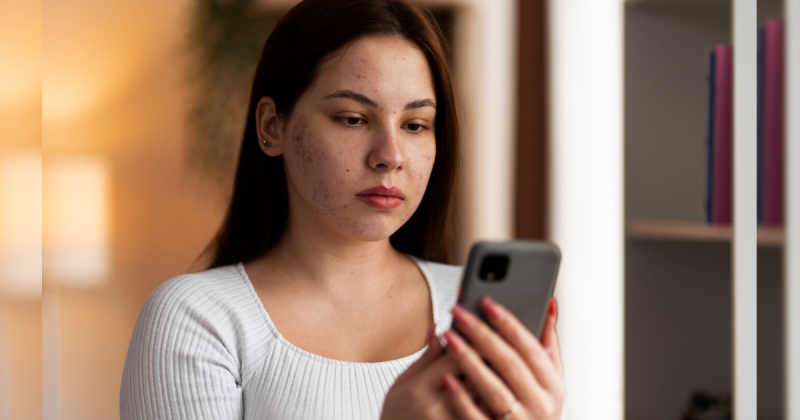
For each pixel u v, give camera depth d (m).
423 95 0.83
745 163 0.85
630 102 1.39
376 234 0.82
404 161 0.82
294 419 0.80
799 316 0.77
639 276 1.39
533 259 0.62
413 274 0.96
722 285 1.36
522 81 2.31
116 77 2.24
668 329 1.38
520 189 2.31
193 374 0.80
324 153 0.81
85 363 2.09
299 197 0.87
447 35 2.17
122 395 0.83
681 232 1.24
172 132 2.29
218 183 2.30
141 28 2.26
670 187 1.40
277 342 0.83
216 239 0.99
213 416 0.79
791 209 0.78
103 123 2.22
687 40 1.39
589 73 1.96
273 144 0.89
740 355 0.85
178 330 0.81
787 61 0.78
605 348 1.87
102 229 2.22
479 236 2.32
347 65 0.81
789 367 0.79
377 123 0.81
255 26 2.31
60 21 2.17
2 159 1.54
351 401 0.82
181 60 2.29
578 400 1.93
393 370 0.85
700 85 1.39
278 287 0.87
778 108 0.83
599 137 1.93
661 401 1.38
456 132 0.95
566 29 2.10
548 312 0.64
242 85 2.31
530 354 0.58
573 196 2.06
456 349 0.57
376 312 0.89
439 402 0.58
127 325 2.19
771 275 0.81
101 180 2.22
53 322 2.08
